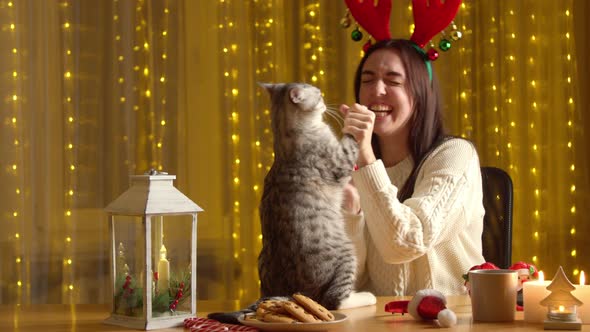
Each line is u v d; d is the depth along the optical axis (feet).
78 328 4.82
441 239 6.94
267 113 12.31
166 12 12.18
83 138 12.03
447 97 12.56
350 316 5.09
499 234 7.82
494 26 12.50
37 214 11.92
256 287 12.34
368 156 6.22
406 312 5.08
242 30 12.29
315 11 12.26
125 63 12.11
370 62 7.48
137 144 12.19
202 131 12.28
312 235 5.28
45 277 11.93
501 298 4.83
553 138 12.61
